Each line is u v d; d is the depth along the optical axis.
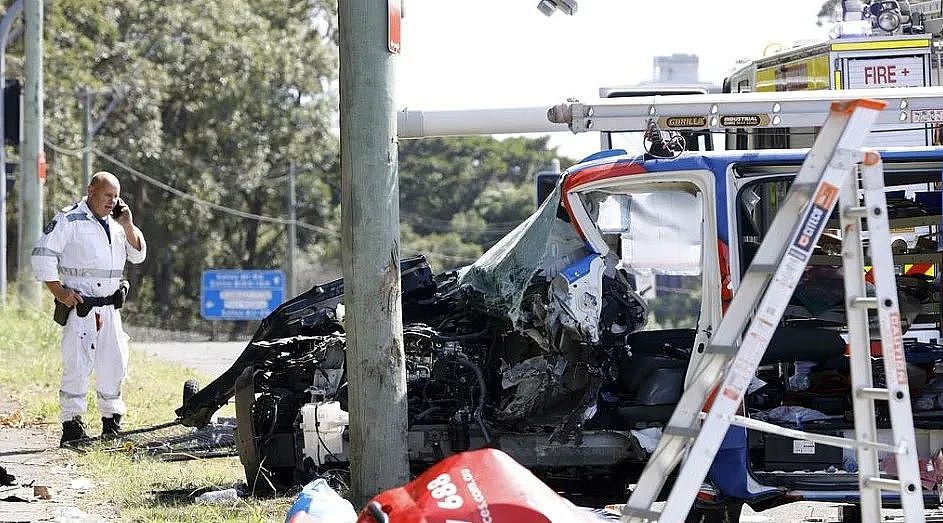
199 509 16.56
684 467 10.60
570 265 15.62
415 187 173.25
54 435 23.88
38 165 49.69
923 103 14.97
